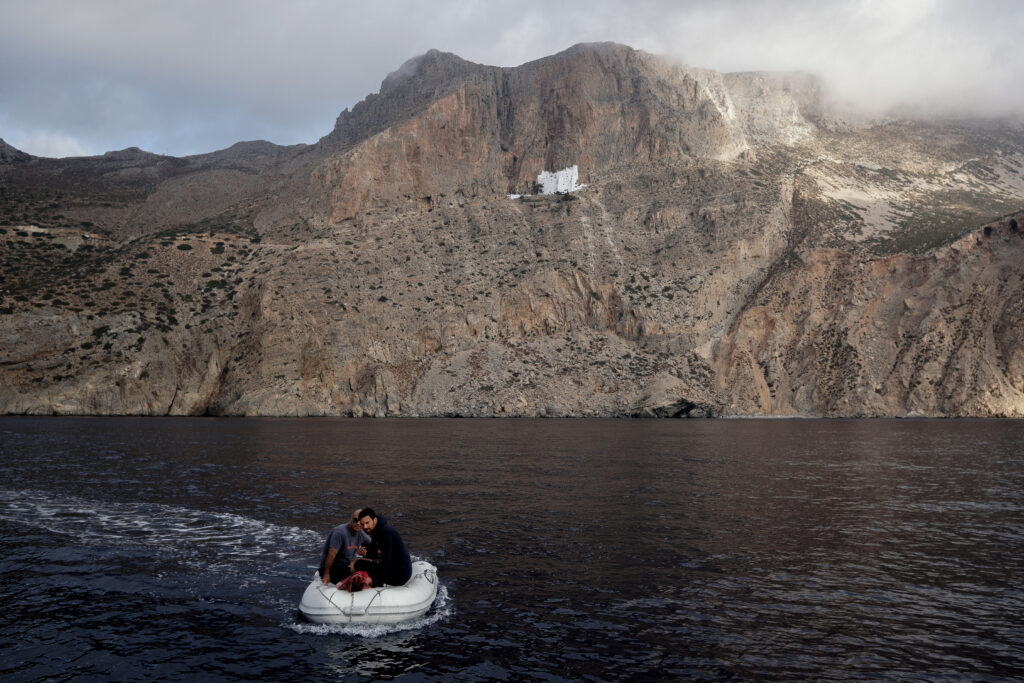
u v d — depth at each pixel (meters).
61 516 21.73
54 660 11.22
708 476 32.44
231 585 15.01
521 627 12.65
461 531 19.88
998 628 12.66
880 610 13.55
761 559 17.11
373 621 12.73
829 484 30.27
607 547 18.14
